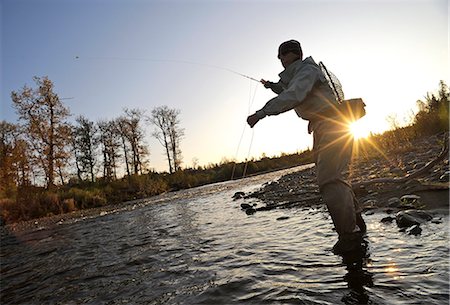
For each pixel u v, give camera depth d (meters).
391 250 2.73
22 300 3.29
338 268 2.57
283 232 4.22
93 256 4.92
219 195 14.26
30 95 28.77
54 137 29.47
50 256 5.49
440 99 17.77
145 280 3.22
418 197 4.47
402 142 15.48
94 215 13.78
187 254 3.98
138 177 29.61
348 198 3.09
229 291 2.49
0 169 23.83
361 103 3.33
